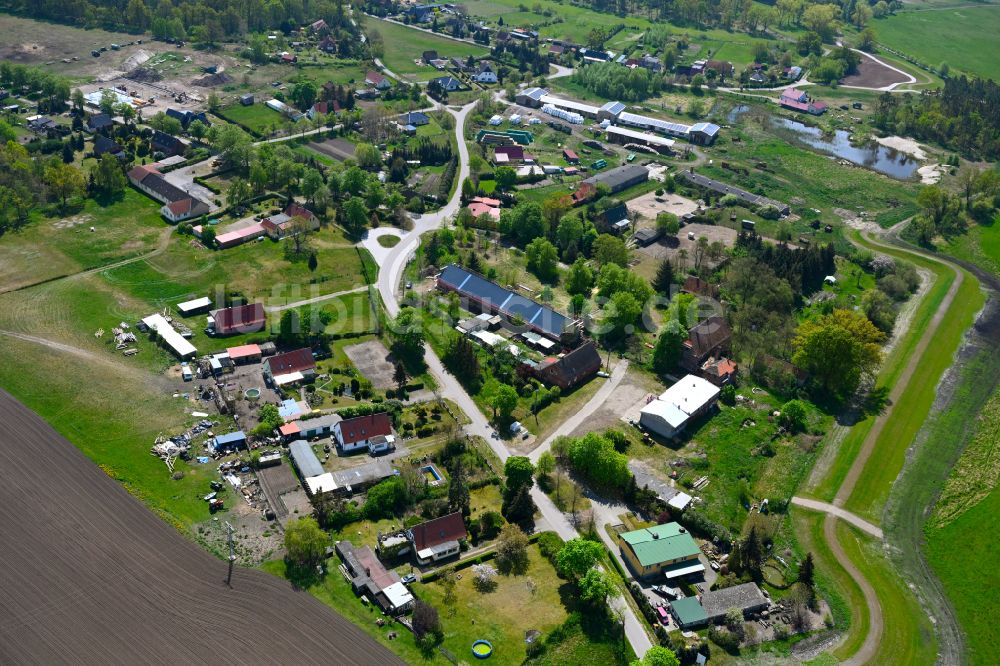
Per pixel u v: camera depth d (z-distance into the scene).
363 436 171.38
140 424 171.75
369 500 154.62
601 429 185.38
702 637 138.12
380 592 137.50
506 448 177.38
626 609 140.88
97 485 155.25
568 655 130.50
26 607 130.75
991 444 190.12
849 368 198.75
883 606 147.50
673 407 186.50
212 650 126.06
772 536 159.62
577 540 143.62
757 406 197.75
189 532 146.75
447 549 146.75
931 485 177.12
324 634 130.12
